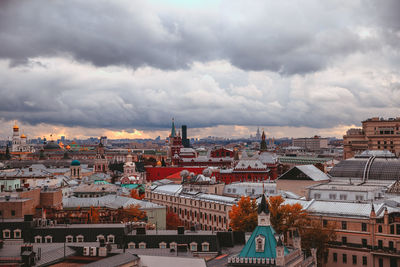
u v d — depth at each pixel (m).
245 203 151.50
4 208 141.00
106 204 195.75
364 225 136.88
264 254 95.75
